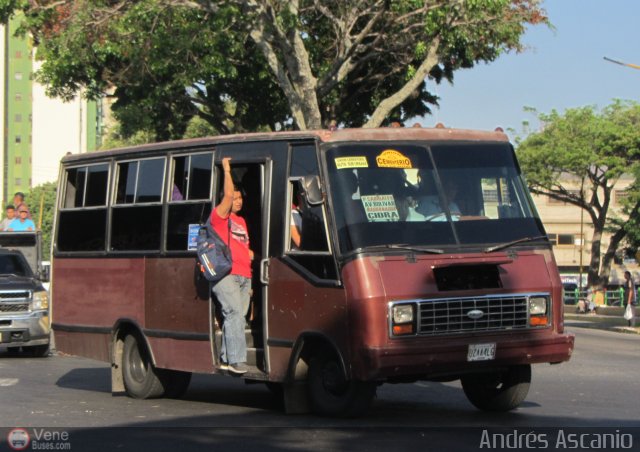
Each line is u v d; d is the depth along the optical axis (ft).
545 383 43.68
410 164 31.09
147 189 37.70
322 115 92.68
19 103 420.36
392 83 93.66
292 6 69.36
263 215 32.14
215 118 99.25
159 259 36.55
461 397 38.34
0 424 30.91
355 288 28.86
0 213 411.95
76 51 83.66
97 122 425.69
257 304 34.06
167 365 36.11
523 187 32.37
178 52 82.02
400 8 72.84
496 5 69.56
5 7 82.12
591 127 198.49
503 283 30.27
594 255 204.64
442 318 29.25
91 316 40.29
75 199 41.96
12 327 59.21
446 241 30.22
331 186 30.14
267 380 32.07
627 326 119.34
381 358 28.37
